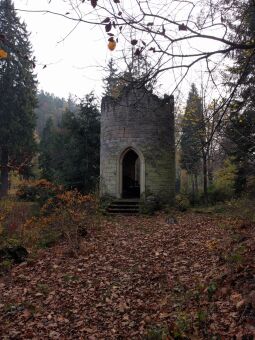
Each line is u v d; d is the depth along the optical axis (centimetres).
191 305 493
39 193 1460
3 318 514
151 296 567
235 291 485
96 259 784
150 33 329
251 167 790
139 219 1318
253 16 406
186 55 350
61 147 2311
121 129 1582
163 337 403
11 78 2231
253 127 594
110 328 473
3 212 1195
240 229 865
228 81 515
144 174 1555
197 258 725
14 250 791
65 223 984
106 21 302
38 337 455
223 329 405
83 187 2100
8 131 2241
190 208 1526
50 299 574
